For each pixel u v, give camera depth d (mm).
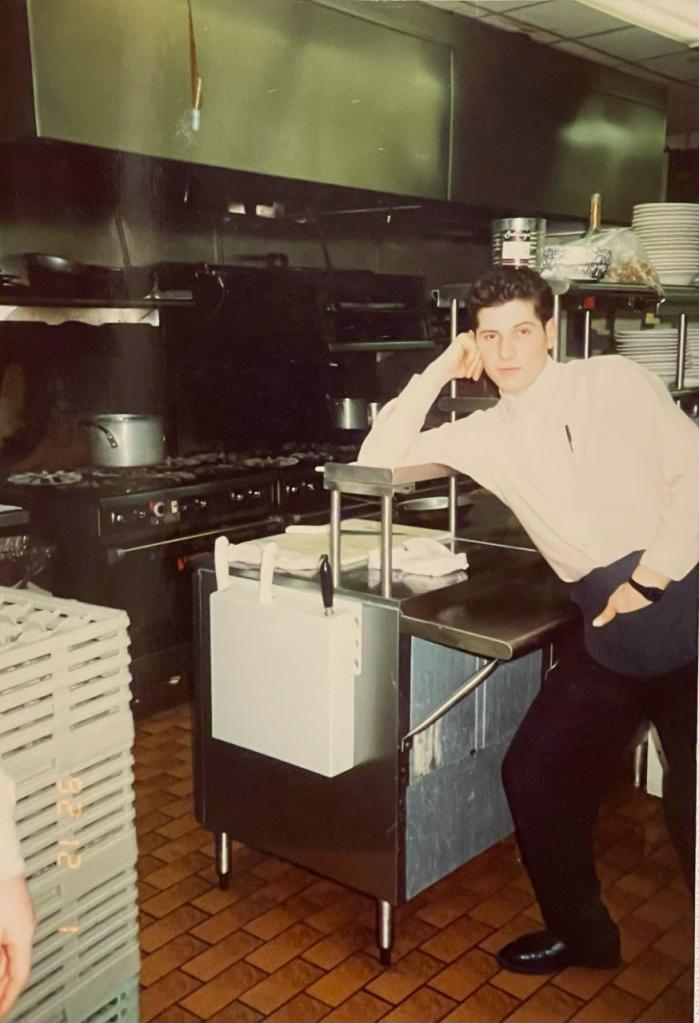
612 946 2033
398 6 3082
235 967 2059
